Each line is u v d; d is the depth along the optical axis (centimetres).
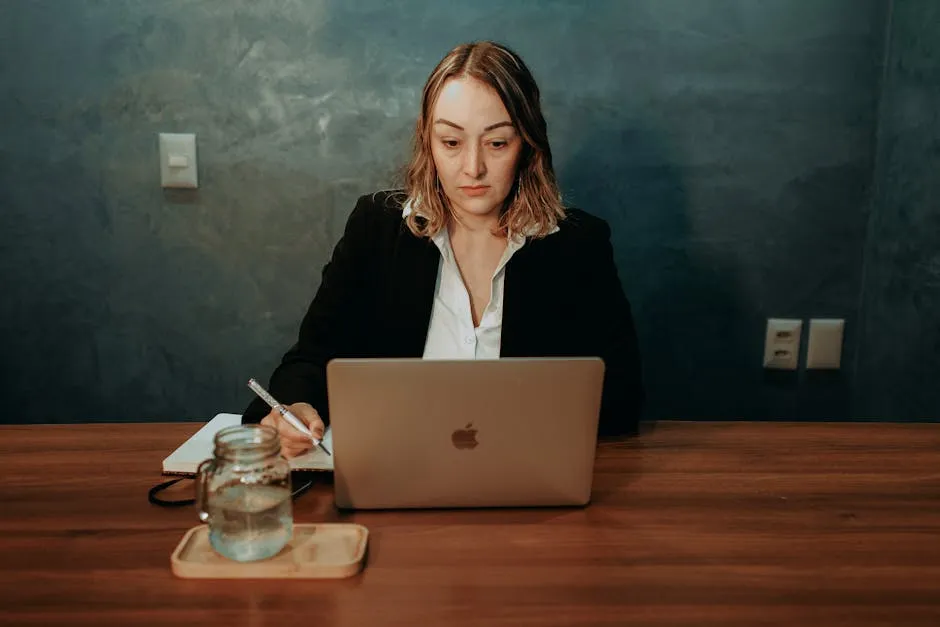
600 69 192
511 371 94
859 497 106
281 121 192
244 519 86
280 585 83
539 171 149
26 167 191
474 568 87
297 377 139
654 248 200
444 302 157
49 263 196
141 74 188
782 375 209
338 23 188
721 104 194
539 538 94
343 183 195
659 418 209
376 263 159
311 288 200
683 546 92
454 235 157
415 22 188
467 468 98
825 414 211
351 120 192
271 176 194
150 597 81
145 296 199
